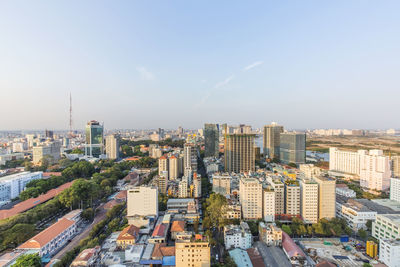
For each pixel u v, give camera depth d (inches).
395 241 6963.6
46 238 7431.1
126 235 7790.4
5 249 7539.4
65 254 6845.5
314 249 7869.1
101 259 6722.4
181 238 7042.3
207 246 6245.1
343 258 7332.7
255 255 7194.9
